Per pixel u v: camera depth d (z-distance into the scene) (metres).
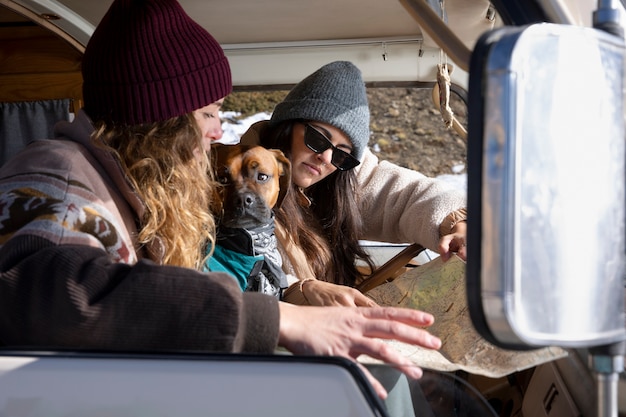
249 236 1.57
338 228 2.13
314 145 1.95
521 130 0.64
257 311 1.06
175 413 0.92
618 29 0.76
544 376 1.32
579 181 0.68
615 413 0.76
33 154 1.24
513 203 0.64
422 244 2.16
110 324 1.01
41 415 0.94
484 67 0.66
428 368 1.19
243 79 2.67
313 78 2.01
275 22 2.39
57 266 1.03
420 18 1.10
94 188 1.24
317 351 1.10
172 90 1.38
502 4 0.92
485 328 0.67
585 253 0.68
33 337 1.04
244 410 0.92
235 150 1.62
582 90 0.68
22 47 2.87
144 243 1.33
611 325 0.71
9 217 1.12
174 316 1.01
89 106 1.41
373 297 1.68
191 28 1.42
